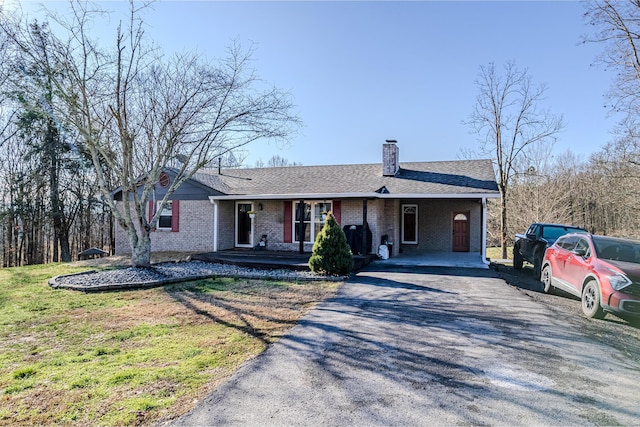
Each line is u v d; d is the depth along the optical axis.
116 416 3.08
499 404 3.32
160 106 11.08
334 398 3.40
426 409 3.21
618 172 18.77
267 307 6.89
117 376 3.87
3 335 5.32
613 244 7.31
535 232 11.94
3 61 12.09
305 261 12.44
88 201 22.12
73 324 5.85
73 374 3.94
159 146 10.51
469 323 5.91
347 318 6.14
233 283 9.34
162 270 10.66
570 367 4.22
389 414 3.12
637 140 17.36
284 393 3.50
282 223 15.74
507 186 23.30
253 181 17.42
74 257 23.59
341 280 9.71
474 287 8.92
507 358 4.45
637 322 6.34
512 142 21.67
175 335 5.27
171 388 3.59
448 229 17.81
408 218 18.36
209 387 3.62
